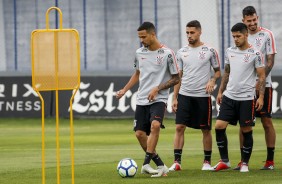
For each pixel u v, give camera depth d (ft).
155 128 88.53
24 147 134.72
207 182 83.46
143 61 90.27
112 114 191.83
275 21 214.28
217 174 90.99
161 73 89.97
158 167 89.40
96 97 193.88
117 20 235.61
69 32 69.41
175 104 97.35
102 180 86.94
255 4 214.69
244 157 93.97
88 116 193.26
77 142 142.92
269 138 96.48
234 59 92.99
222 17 206.80
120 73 194.59
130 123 182.29
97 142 142.31
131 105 191.01
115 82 193.06
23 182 87.15
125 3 234.38
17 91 198.59
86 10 236.43
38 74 69.82
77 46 69.00
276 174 90.58
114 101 192.54
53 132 165.68
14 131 169.17
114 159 112.27
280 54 214.69
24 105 197.47
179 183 82.84
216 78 97.35
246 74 92.58
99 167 101.30
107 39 236.43
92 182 85.35
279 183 82.38
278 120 177.78
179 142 96.63
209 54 97.30
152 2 230.48
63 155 119.65
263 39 96.89
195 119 97.25
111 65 236.84
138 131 90.94
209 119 97.14
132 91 191.31
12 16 236.22
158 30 228.84
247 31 92.53
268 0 214.07
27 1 236.22
